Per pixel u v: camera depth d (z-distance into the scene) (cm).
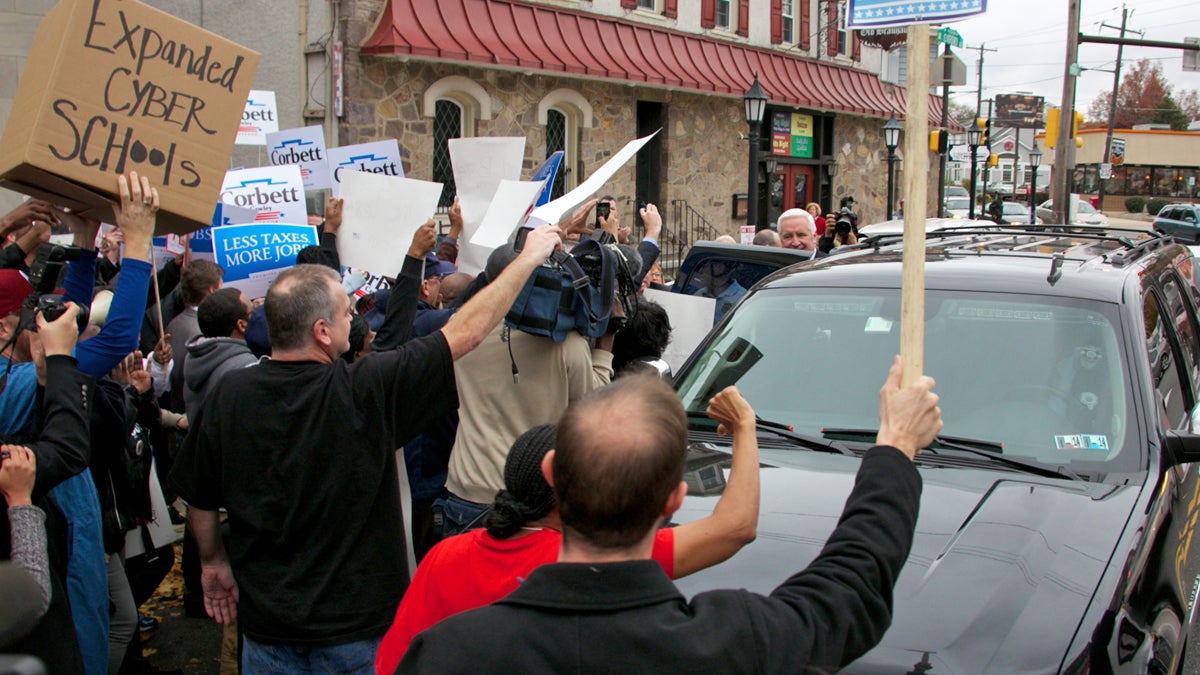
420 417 270
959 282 374
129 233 320
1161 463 302
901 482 171
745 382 370
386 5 1247
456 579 218
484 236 405
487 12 1371
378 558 265
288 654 263
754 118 1328
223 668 391
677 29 1747
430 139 1326
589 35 1529
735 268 623
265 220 647
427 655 147
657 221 525
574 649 142
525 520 213
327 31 1232
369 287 626
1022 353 341
